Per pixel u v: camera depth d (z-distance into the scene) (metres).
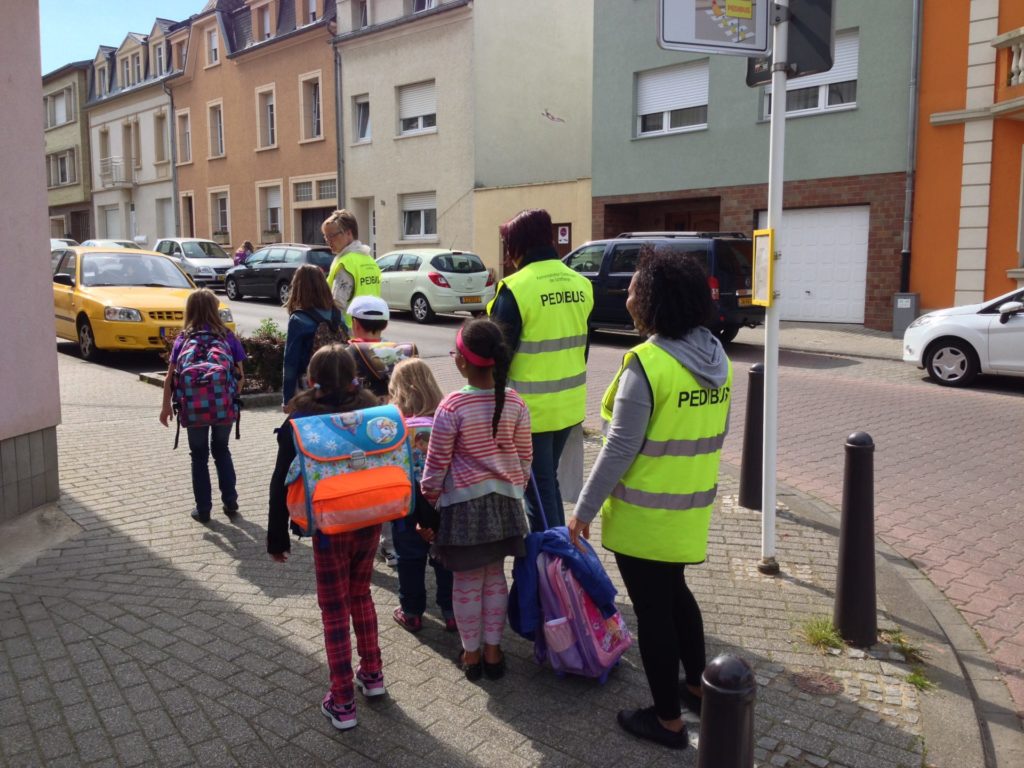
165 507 5.90
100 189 42.19
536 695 3.58
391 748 3.20
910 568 5.07
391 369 4.93
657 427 3.05
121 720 3.33
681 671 3.78
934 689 3.64
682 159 19.23
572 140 26.66
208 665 3.76
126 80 40.25
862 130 16.52
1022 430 8.59
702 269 3.12
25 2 5.37
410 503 3.37
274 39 29.88
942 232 15.72
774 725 3.35
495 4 24.28
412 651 3.96
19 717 3.34
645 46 19.62
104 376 11.23
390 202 26.88
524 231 4.30
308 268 5.19
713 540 5.43
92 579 4.66
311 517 3.20
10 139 5.34
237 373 5.71
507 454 3.59
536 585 3.64
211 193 34.75
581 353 4.43
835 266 17.38
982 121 15.00
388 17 26.34
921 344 11.44
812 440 8.24
